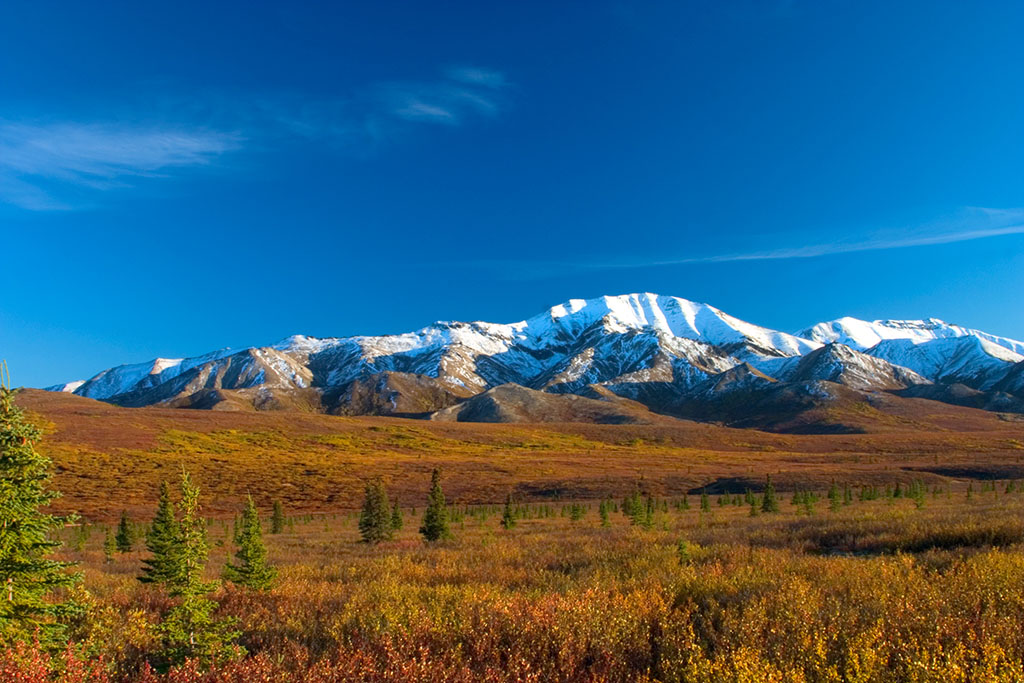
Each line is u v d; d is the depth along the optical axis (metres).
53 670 6.39
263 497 85.19
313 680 6.39
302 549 30.00
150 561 14.12
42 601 7.09
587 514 54.25
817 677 5.88
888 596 8.45
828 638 6.76
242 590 12.56
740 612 8.50
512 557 18.02
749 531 23.11
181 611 7.91
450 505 79.31
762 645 6.85
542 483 93.31
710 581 10.76
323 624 9.30
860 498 58.28
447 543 28.02
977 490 60.88
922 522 19.59
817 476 89.44
